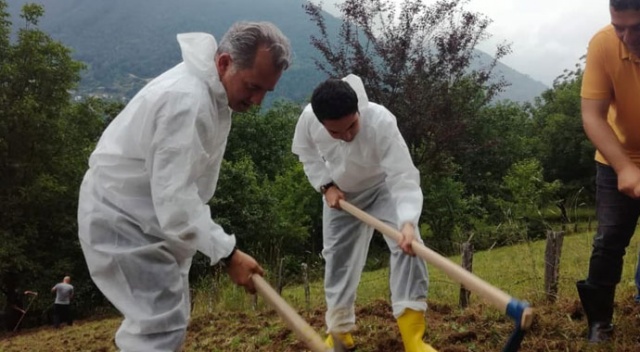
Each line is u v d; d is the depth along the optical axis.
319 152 4.52
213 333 6.89
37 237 22.05
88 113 24.45
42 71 22.20
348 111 3.69
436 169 17.84
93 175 3.19
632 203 3.94
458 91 16.97
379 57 15.95
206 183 3.38
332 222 4.65
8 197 21.64
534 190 20.78
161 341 3.09
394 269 4.23
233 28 3.01
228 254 3.14
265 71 2.95
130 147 3.05
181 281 3.20
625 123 3.87
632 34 3.36
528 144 37.88
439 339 4.94
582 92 3.86
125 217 3.09
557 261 5.96
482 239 18.66
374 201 4.51
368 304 6.81
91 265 3.15
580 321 4.83
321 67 16.02
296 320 2.81
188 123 2.91
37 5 22.66
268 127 32.09
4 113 21.58
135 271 3.08
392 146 4.04
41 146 22.39
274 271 12.15
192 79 3.01
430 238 24.09
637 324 4.43
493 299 2.51
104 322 14.14
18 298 22.55
